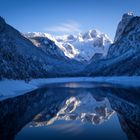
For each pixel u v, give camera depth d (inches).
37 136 1493.6
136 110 2333.9
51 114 2290.8
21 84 4864.7
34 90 5068.9
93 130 1641.2
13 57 5841.5
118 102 2982.3
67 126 1776.6
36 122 1895.9
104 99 3363.7
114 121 1895.9
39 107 2711.6
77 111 2488.9
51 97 3722.9
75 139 1430.9
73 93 4328.3
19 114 2203.5
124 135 1480.1
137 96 3486.7
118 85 6363.2
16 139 1424.7
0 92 3587.6
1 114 2160.4
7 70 4778.5
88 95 3929.6
